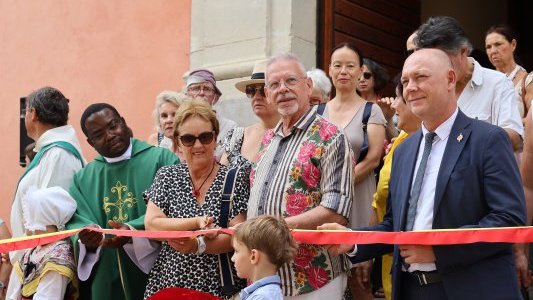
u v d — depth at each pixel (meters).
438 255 4.11
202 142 5.20
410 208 4.35
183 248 4.92
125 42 9.22
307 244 4.76
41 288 5.49
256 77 5.80
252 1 8.13
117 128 5.82
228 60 8.24
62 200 5.68
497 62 7.01
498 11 11.52
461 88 5.48
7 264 6.96
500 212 4.04
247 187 5.22
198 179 5.26
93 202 5.83
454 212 4.16
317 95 6.51
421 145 4.46
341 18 8.54
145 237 5.21
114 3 9.37
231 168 5.29
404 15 9.61
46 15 9.97
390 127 6.61
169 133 6.56
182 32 8.75
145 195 5.42
